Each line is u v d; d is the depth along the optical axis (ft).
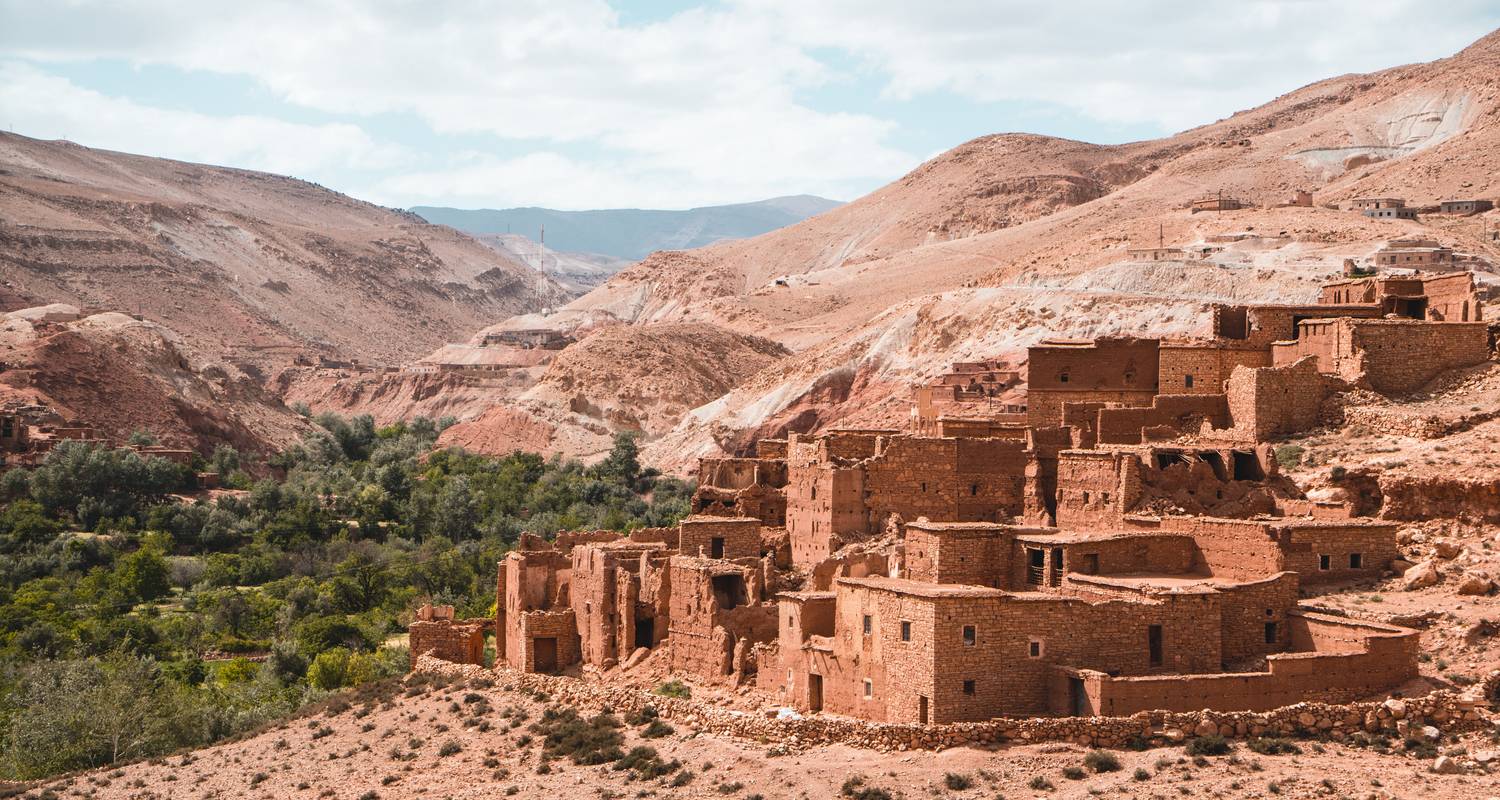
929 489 321.73
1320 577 259.39
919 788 214.69
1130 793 207.51
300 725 315.58
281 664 457.27
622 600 303.68
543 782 249.55
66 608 582.35
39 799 293.64
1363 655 230.89
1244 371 319.47
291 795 271.69
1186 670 238.07
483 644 366.22
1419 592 254.27
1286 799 203.72
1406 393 323.78
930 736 225.35
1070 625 234.58
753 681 271.69
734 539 319.68
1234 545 260.62
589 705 283.18
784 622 261.65
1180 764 214.28
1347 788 205.36
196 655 515.50
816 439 343.46
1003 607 231.91
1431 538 269.85
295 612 570.46
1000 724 224.53
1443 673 231.91
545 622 319.68
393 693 318.65
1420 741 218.79
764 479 366.22
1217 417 324.80
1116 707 225.15
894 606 237.04
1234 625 244.63
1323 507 276.62
